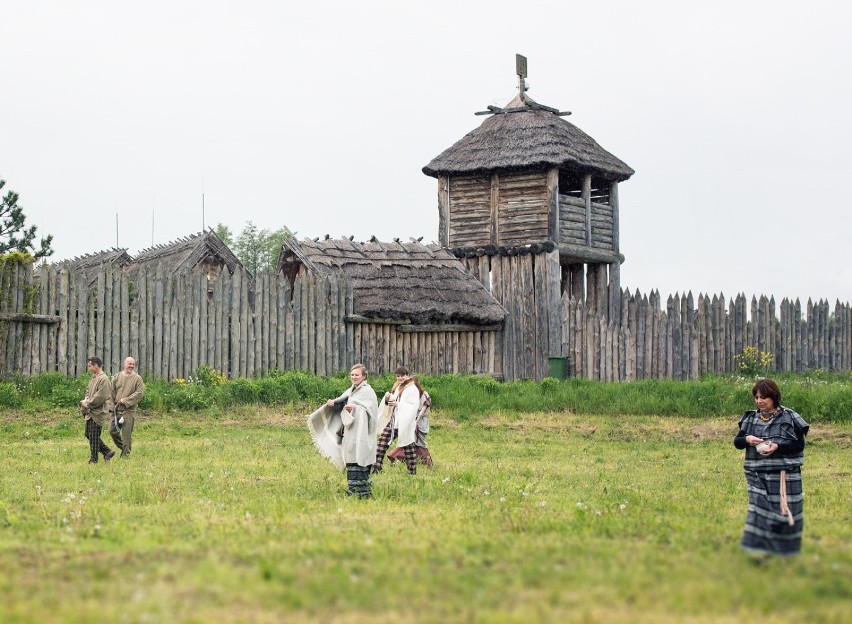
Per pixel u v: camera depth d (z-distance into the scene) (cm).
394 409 4253
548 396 6619
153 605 1731
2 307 6034
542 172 8475
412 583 1927
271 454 4750
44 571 2036
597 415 6350
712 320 8781
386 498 3347
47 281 6225
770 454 2367
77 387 6078
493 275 8494
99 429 4428
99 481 3734
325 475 3994
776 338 9219
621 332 8362
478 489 3588
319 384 6638
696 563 2177
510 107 9144
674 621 1691
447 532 2545
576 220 8662
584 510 2980
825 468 4447
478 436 5653
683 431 5803
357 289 7706
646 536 2542
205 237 9581
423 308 7744
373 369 7594
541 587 1925
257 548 2298
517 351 8300
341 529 2591
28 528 2633
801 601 1856
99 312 6347
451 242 8769
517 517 2812
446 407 6475
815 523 2856
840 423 5922
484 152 8675
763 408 2412
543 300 8281
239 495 3394
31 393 6028
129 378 4619
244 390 6397
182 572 2016
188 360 6675
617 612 1742
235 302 6925
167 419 5941
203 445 5066
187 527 2631
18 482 3722
